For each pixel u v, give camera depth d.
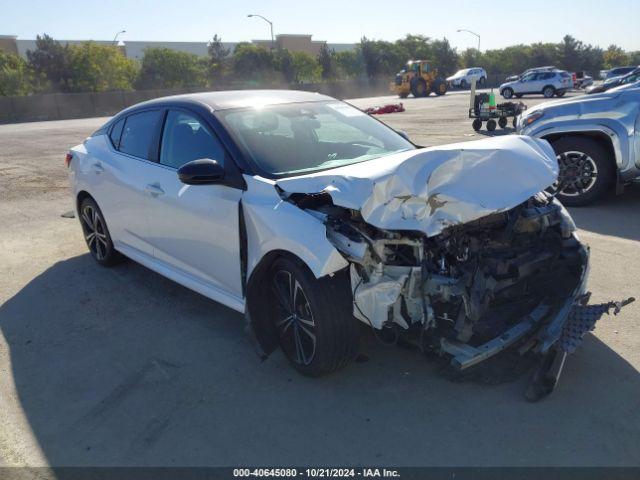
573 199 6.63
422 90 41.59
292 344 3.33
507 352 3.25
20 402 3.21
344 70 65.00
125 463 2.67
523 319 3.07
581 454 2.54
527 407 2.87
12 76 44.41
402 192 2.70
